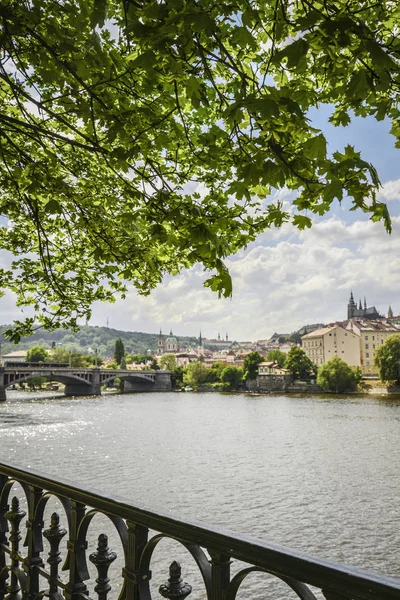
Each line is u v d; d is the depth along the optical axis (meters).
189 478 33.03
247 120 3.30
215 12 2.89
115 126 3.85
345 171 2.78
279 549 1.61
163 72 3.28
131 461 38.94
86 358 188.25
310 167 3.07
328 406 92.81
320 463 38.75
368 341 179.00
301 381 149.38
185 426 63.53
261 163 2.97
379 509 25.52
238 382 161.12
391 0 3.12
